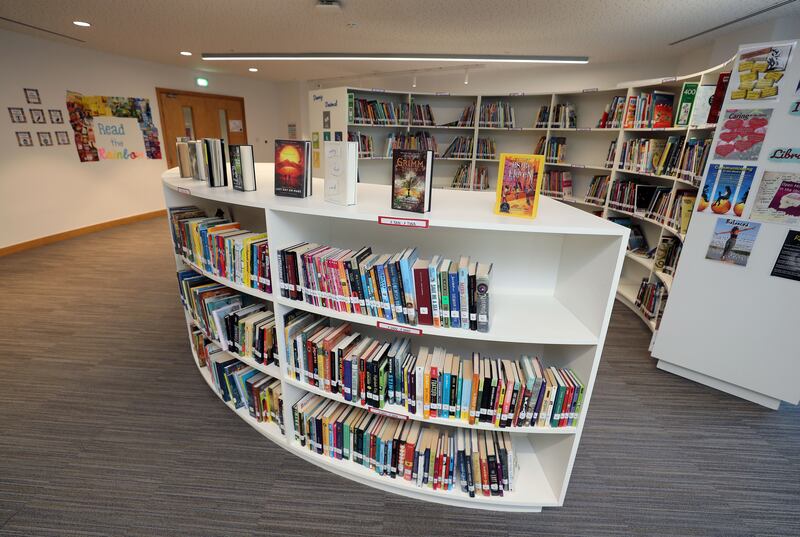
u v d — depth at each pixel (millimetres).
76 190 5293
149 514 1538
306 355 1618
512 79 6082
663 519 1593
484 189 5336
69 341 2793
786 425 2168
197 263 2020
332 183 1463
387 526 1525
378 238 1789
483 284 1255
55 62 4855
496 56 4660
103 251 4754
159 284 3832
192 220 2066
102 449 1853
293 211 1466
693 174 2678
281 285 1581
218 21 3762
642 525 1563
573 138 4660
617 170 3826
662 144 3283
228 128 7715
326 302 1508
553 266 1632
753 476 1820
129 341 2822
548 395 1369
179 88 6613
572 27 3629
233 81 7641
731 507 1655
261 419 1952
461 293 1289
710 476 1814
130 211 6109
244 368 2025
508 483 1566
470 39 4172
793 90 1906
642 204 3551
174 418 2080
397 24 3715
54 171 4992
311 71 6871
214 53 5270
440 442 1576
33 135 4715
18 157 4586
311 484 1707
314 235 1741
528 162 1242
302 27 3906
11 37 4387
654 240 3691
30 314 3166
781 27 3188
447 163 5570
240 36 4332
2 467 1728
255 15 3549
